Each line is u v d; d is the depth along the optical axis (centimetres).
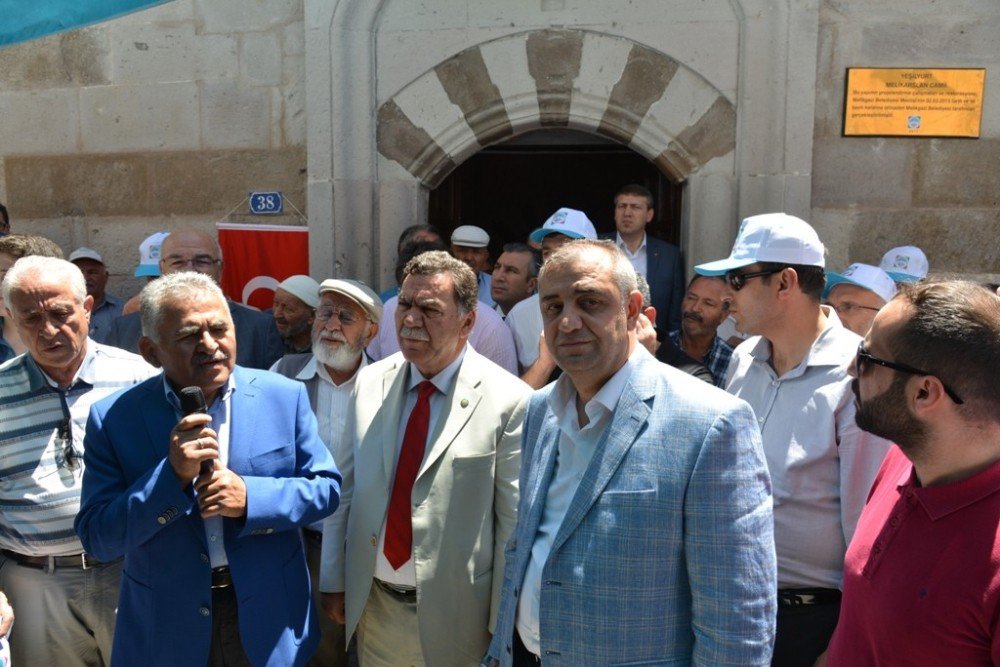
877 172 420
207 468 205
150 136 475
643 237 447
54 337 254
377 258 452
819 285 222
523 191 719
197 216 475
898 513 157
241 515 208
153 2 337
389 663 244
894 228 422
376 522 242
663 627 167
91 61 476
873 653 157
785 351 225
